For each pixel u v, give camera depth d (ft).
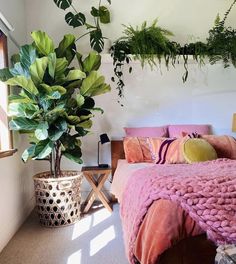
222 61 11.94
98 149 11.91
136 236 5.33
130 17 11.82
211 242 5.00
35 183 9.10
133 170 8.54
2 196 7.51
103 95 11.84
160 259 4.93
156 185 5.59
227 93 12.21
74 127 8.89
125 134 11.74
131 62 11.74
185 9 11.98
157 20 11.85
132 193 6.62
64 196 8.99
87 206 10.34
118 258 6.75
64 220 9.00
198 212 4.80
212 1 12.03
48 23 11.53
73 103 8.96
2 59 8.16
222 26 11.51
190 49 11.35
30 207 10.72
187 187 5.23
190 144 9.41
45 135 7.82
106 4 11.72
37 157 8.03
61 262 6.63
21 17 10.58
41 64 7.79
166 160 9.61
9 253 7.13
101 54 11.24
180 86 12.06
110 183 11.68
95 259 6.73
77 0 11.60
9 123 8.25
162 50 11.10
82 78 8.84
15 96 8.16
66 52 9.39
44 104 8.25
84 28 11.65
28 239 8.00
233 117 11.48
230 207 4.79
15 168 8.84
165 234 4.83
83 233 8.36
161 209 5.05
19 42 10.18
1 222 7.36
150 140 10.41
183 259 5.01
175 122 12.11
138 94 11.96
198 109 12.17
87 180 10.85
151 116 12.05
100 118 11.87
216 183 5.42
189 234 4.92
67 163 11.80
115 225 8.96
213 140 10.27
